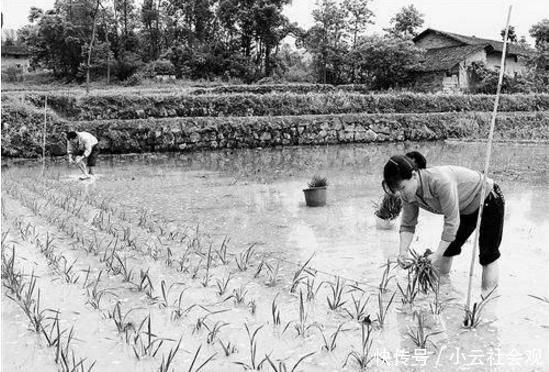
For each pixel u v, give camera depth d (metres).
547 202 9.95
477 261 6.18
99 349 4.13
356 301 5.05
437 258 4.80
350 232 7.97
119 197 11.45
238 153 22.17
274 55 56.69
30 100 22.95
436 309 4.69
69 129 21.33
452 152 20.38
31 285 5.54
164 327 4.53
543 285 5.40
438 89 41.03
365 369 3.75
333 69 52.53
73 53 51.34
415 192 4.61
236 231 8.14
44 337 4.33
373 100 30.31
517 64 45.78
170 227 8.42
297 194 11.70
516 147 21.70
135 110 24.86
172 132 23.19
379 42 41.81
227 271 6.07
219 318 4.70
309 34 53.97
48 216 9.07
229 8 54.62
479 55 42.34
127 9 59.31
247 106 27.19
